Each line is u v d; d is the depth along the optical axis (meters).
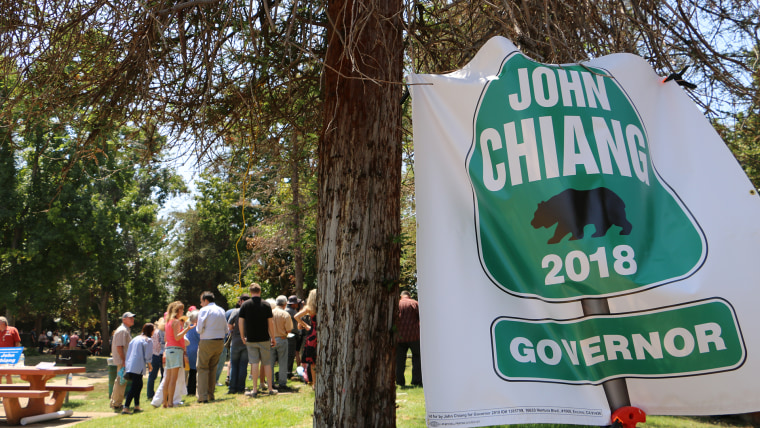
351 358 3.11
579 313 2.67
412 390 8.47
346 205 3.25
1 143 4.59
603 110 2.99
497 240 2.79
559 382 2.59
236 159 5.55
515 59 3.06
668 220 2.86
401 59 3.57
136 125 4.82
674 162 3.05
